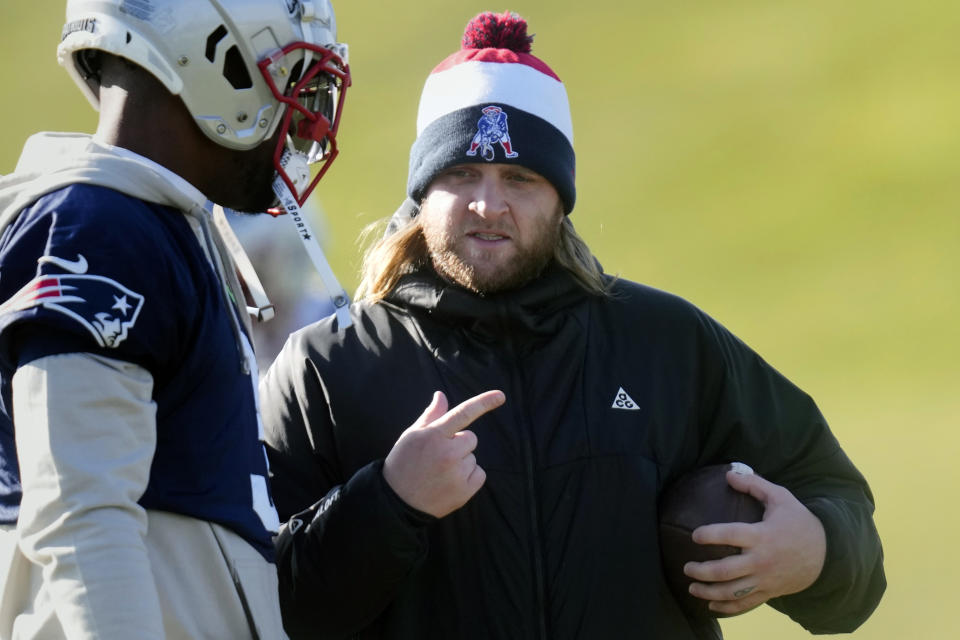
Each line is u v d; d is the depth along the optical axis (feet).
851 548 33.71
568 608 32.12
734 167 243.81
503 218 33.27
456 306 33.83
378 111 259.60
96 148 26.99
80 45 27.25
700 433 35.42
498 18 35.63
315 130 29.43
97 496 24.06
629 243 219.20
